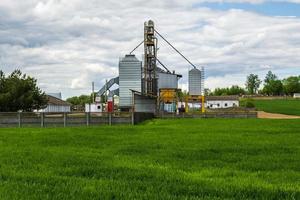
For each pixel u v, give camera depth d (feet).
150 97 320.09
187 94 347.36
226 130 143.13
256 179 51.49
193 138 110.32
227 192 43.39
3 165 61.46
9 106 249.75
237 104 625.41
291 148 86.28
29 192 42.14
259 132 133.39
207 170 58.49
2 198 39.19
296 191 43.68
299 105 609.42
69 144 96.22
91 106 334.65
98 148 87.66
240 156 73.87
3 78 257.14
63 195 40.68
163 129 150.10
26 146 91.56
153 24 327.26
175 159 69.97
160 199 39.50
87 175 54.13
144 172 55.31
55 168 58.85
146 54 327.26
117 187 44.91
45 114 193.16
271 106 584.81
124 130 144.66
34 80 261.44
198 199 39.93
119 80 318.24
